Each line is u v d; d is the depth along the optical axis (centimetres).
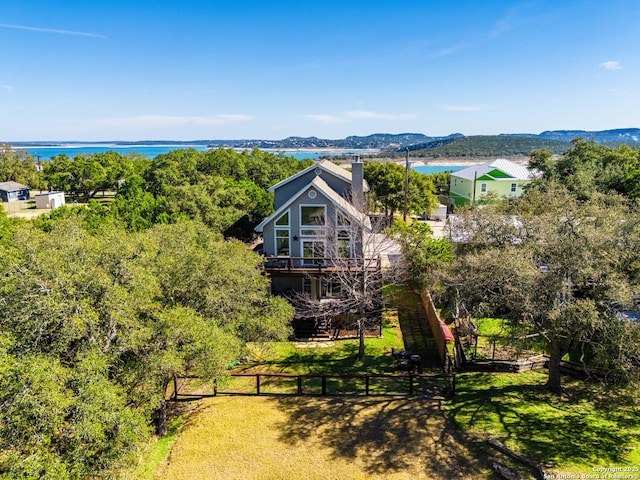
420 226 2262
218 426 1282
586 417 1220
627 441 1097
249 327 1444
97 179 7019
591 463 1006
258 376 1448
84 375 820
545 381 1457
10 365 753
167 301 1241
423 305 2239
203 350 1105
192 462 1118
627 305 1079
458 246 1662
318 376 1426
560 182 3112
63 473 747
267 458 1127
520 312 1227
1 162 9088
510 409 1281
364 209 2170
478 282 1268
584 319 1057
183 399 1449
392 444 1162
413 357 1631
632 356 1052
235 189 3234
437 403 1366
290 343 1923
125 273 1016
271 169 5312
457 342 1691
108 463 837
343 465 1088
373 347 1848
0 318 854
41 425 748
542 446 1088
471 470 1038
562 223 1285
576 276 1130
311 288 2155
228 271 1353
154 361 988
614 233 1160
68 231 1131
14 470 723
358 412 1334
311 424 1277
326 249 1998
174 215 2547
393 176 4544
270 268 2053
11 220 2253
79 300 905
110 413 826
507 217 1484
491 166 5119
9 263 945
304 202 2125
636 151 3834
